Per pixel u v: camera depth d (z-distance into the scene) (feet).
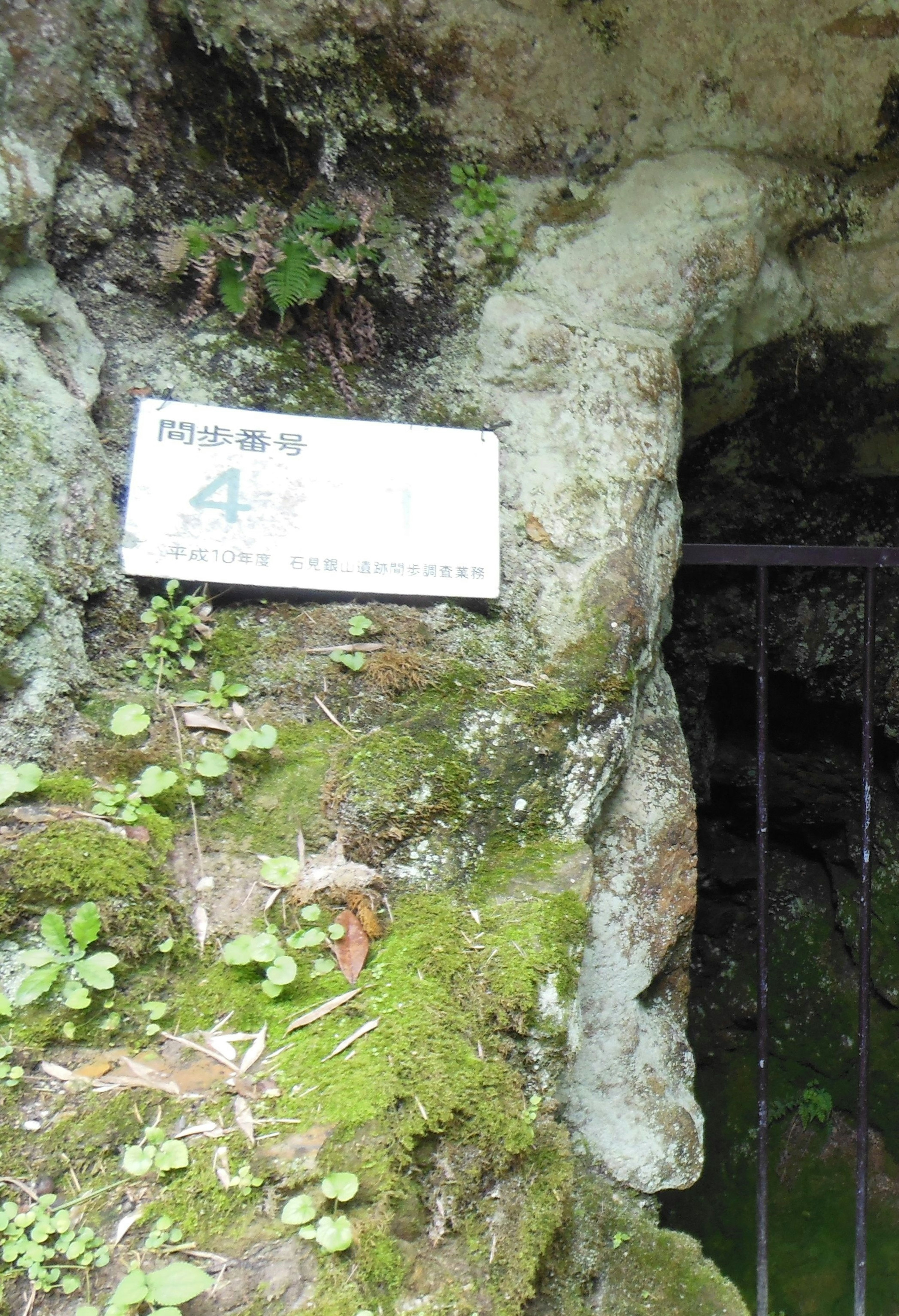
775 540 12.30
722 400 9.75
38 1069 4.77
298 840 5.78
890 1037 12.97
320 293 6.91
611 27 7.30
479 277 7.48
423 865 5.98
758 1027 8.46
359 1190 4.50
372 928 5.57
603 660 6.66
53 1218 4.33
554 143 7.57
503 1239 4.89
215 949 5.33
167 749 5.87
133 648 6.22
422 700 6.43
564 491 7.03
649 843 7.17
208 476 6.35
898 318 8.93
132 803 5.54
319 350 7.18
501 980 5.51
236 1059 4.93
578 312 7.47
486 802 6.23
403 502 6.63
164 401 6.36
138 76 6.68
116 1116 4.66
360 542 6.51
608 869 7.06
